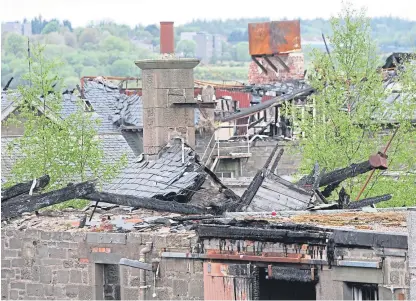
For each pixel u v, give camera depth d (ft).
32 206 209.87
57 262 199.52
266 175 236.43
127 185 270.05
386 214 199.31
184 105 284.20
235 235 179.22
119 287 197.88
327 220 192.95
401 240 165.78
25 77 341.21
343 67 338.54
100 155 329.31
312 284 176.55
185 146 270.67
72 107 414.41
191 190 251.80
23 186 214.90
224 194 252.62
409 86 345.10
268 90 501.97
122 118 436.35
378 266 166.91
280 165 401.70
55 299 199.72
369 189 295.69
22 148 329.11
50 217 218.59
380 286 167.12
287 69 551.18
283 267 174.70
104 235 194.49
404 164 325.21
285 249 174.81
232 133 449.06
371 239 167.73
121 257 192.95
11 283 203.21
